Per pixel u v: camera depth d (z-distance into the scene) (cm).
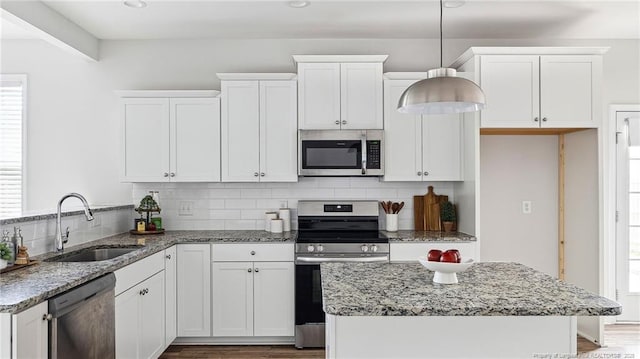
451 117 397
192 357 355
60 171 433
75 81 432
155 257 326
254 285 372
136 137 398
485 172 440
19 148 432
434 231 420
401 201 432
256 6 350
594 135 379
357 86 394
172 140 398
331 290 204
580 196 402
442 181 421
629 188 434
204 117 398
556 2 344
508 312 175
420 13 366
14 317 175
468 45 434
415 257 368
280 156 396
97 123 432
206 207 433
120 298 266
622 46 434
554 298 188
